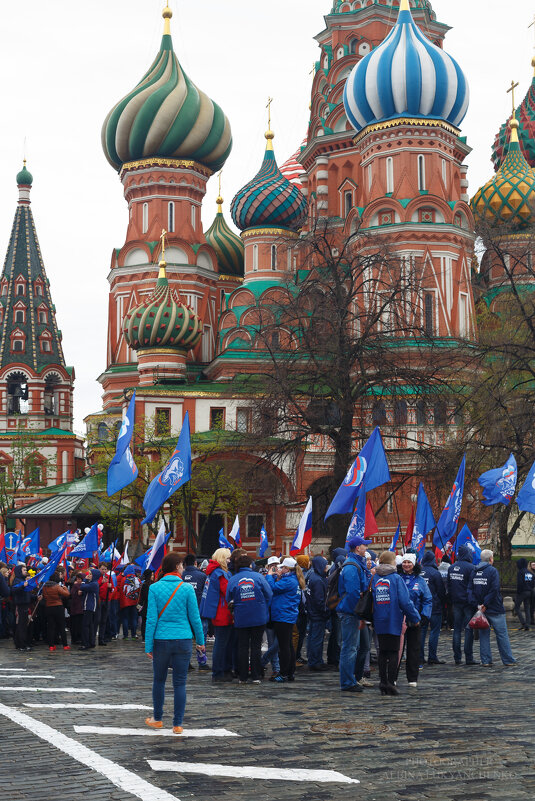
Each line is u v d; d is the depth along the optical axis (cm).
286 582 1809
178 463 2177
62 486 6788
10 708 1430
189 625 1250
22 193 9994
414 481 4856
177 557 1270
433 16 7656
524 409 3862
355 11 7381
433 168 6378
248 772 1018
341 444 3828
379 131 6406
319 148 7400
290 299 4012
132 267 7662
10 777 1002
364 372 3844
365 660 1828
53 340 9812
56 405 9788
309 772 1019
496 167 8500
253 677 1795
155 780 984
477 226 4481
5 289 9756
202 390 6234
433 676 1908
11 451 9162
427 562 2356
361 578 1633
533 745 1152
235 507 5738
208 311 7819
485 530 5562
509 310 4341
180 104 7694
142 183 7744
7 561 3278
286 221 7262
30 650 2509
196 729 1256
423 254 6219
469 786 967
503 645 2092
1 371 9544
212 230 8469
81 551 2819
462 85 6475
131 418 2261
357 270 4184
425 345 4197
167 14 7950
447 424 4191
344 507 1964
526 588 2922
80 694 1605
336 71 7400
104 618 2652
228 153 8012
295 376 3969
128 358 7775
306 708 1444
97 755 1095
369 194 6494
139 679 1848
